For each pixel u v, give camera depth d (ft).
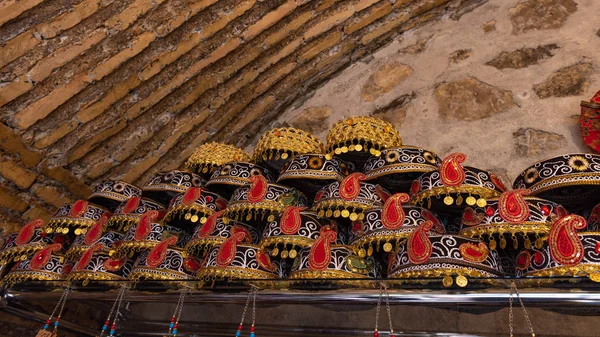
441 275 2.99
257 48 6.95
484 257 3.05
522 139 5.57
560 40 6.25
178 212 4.42
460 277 2.93
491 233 3.14
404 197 3.46
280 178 4.17
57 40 5.58
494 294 2.95
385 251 3.53
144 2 5.77
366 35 7.52
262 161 4.67
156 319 5.91
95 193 5.15
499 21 6.92
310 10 6.91
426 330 4.42
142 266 4.13
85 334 5.82
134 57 6.14
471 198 3.27
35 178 6.22
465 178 3.43
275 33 6.90
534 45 6.38
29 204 6.27
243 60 6.95
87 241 4.76
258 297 3.62
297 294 3.48
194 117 7.18
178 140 7.27
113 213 4.96
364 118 4.31
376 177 3.91
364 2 7.08
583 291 2.76
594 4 6.38
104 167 6.86
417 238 3.16
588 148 5.16
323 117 7.47
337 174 4.09
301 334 4.84
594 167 3.25
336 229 3.84
